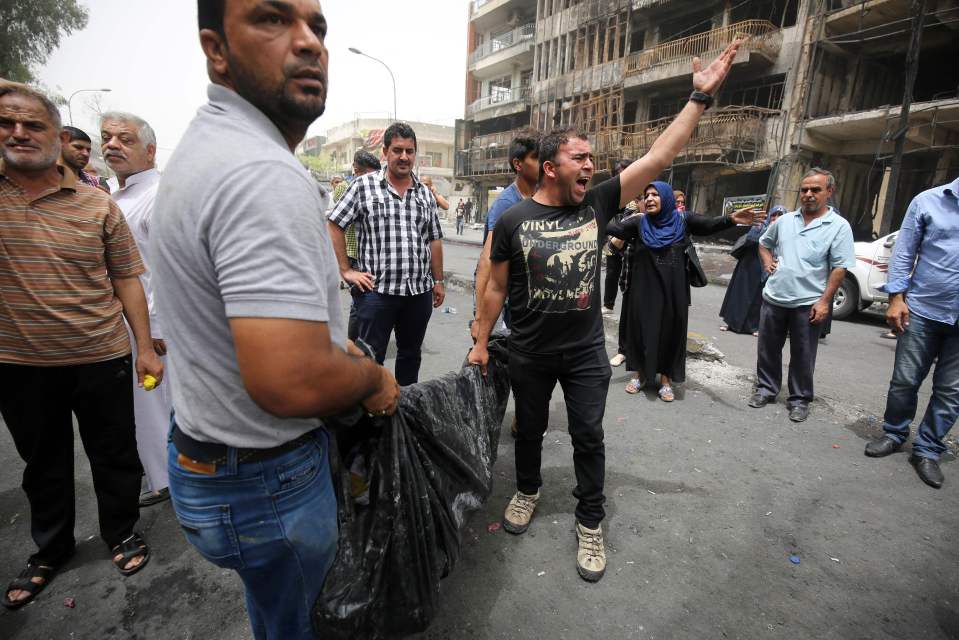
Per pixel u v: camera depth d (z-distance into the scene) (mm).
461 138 32594
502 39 27969
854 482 2838
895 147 11711
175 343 908
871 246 7293
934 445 2938
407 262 3158
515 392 2271
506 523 2385
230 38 857
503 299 2229
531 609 1922
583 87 22062
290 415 827
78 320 1915
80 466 2959
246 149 818
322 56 927
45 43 23391
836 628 1848
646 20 19875
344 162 63562
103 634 1807
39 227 1809
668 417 3680
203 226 793
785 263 3654
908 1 13078
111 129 2338
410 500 1221
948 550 2283
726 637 1805
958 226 2738
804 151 15594
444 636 1788
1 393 1896
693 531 2396
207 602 1960
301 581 1079
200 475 953
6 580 2057
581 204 2078
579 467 2156
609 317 6402
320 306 817
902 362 3059
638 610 1926
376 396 1091
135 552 2141
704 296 9312
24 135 1693
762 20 16047
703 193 18234
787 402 3875
